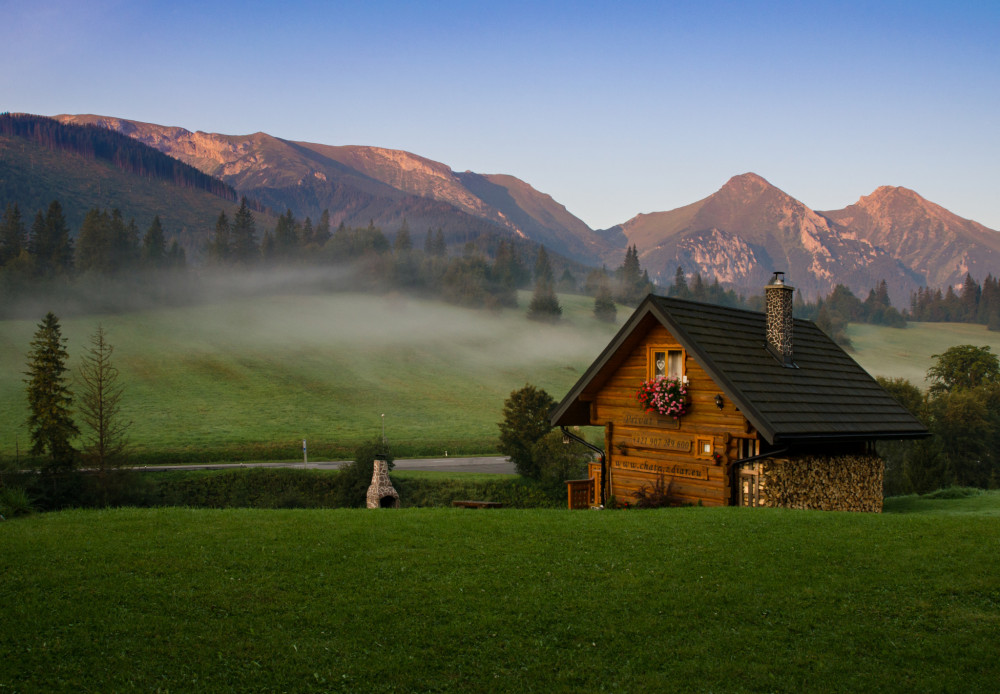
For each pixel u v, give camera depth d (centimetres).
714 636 973
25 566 1180
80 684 837
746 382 2175
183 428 9844
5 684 829
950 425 7356
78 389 11406
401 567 1200
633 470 2472
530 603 1061
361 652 920
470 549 1302
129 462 6750
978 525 1441
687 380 2306
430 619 1009
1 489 1709
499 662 909
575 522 1516
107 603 1038
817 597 1089
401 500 6544
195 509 1753
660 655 925
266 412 11188
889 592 1106
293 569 1186
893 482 5781
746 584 1134
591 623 1006
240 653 910
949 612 1036
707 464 2245
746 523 1510
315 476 7162
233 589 1095
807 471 2234
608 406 2561
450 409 12262
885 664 909
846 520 1539
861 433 2300
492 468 7806
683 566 1215
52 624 973
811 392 2353
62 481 6181
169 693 824
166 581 1127
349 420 11056
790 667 902
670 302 2364
